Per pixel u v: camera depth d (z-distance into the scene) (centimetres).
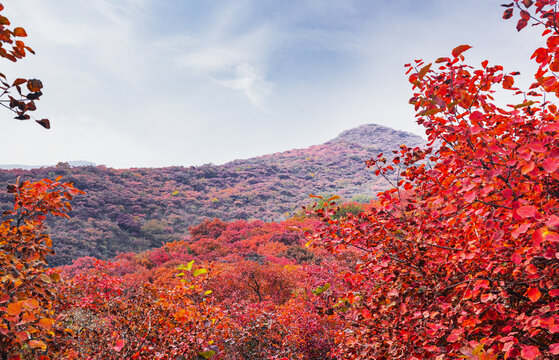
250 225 2381
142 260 1747
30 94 131
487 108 169
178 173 7006
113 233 3484
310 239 229
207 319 375
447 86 176
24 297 175
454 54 171
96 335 350
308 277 708
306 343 528
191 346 326
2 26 121
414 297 205
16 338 177
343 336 339
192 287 395
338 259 784
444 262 199
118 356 308
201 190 6562
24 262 217
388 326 219
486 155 156
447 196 182
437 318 196
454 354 168
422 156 209
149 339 342
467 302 182
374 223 219
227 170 8031
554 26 135
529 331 156
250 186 7119
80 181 4666
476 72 175
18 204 240
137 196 4975
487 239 177
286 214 5578
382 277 226
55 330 237
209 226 2327
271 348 484
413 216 225
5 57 127
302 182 7994
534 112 186
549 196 165
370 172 8831
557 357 136
